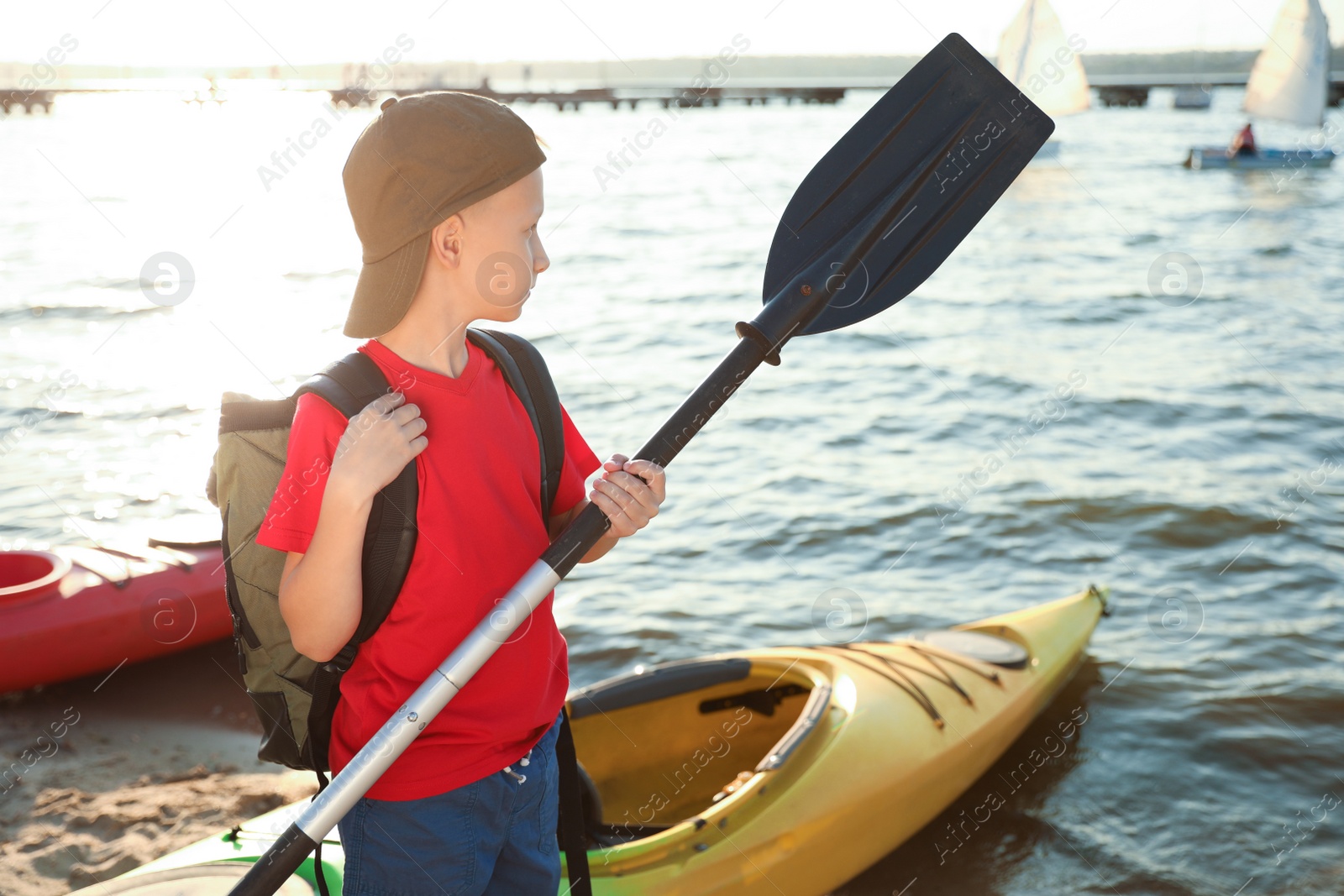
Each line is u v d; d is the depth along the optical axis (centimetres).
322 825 107
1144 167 2595
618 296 1380
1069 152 2925
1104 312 1205
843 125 4356
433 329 114
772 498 649
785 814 273
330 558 102
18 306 1094
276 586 122
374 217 109
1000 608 503
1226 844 327
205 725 374
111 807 317
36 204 1927
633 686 322
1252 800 350
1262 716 397
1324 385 884
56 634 391
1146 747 375
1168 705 402
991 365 980
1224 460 708
